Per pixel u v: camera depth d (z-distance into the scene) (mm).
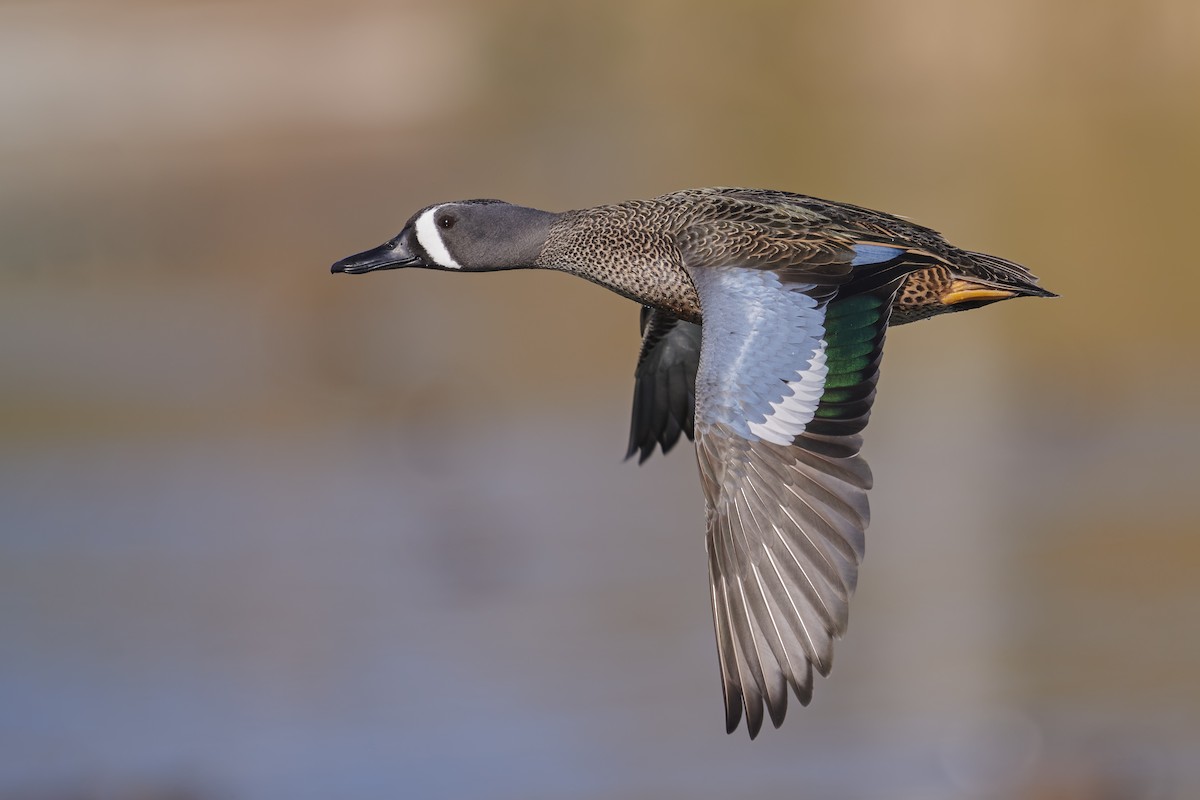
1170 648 11875
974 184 21453
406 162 27406
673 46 25766
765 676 6203
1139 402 16578
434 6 29391
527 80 27312
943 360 18203
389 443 17500
